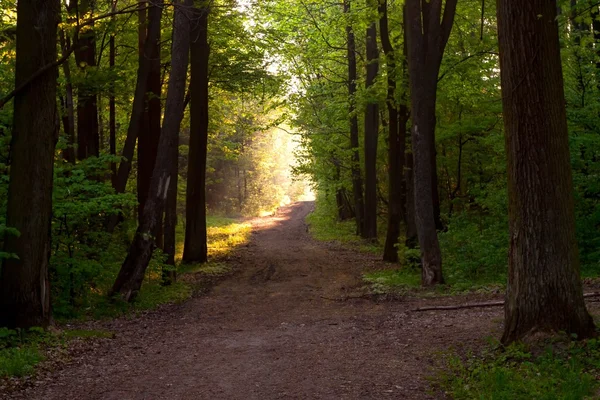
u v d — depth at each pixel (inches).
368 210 1029.2
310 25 975.0
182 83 533.3
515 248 266.2
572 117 533.3
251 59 821.9
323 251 965.2
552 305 256.2
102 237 506.9
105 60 864.3
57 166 473.7
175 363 296.8
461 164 917.8
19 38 341.7
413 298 489.7
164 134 524.1
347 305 492.1
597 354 235.1
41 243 345.7
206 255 816.3
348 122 1090.1
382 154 1114.1
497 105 751.1
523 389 211.9
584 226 515.2
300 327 400.2
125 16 669.9
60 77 570.3
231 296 569.9
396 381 248.4
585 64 551.5
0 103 335.3
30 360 279.1
